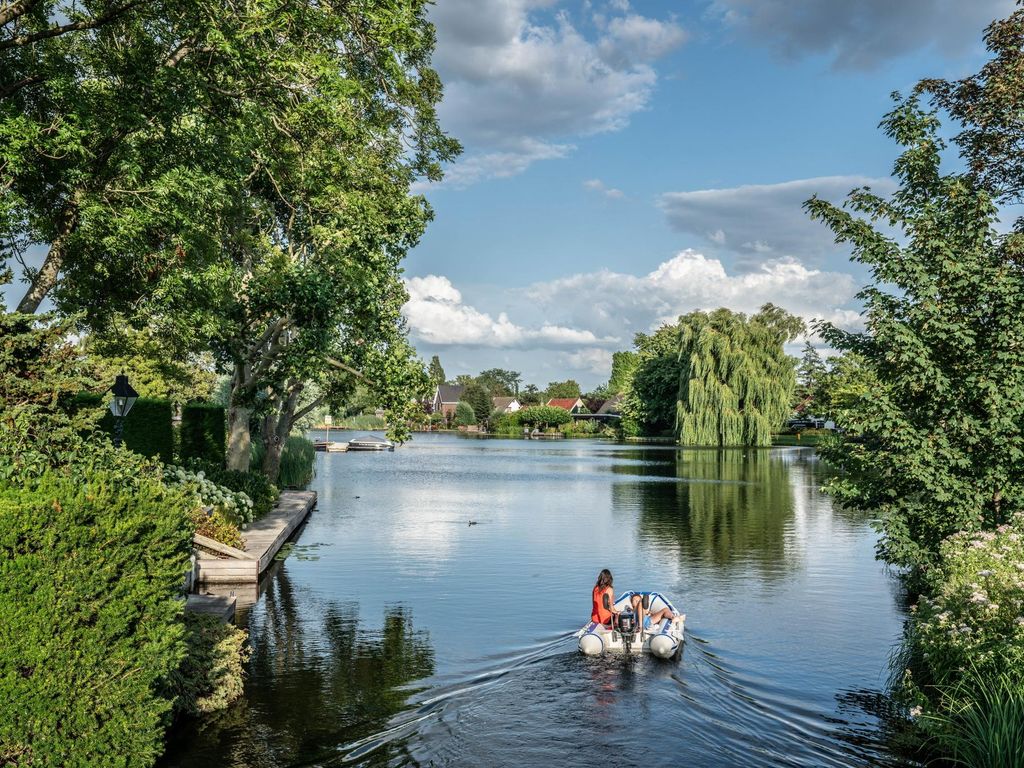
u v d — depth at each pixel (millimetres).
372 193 23766
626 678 10109
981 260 12141
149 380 44438
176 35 14609
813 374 105062
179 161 15250
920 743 8102
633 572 17547
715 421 68312
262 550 17438
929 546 13195
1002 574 9297
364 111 18469
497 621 13070
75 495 5984
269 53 13406
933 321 11930
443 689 9602
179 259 15320
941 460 12344
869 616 13609
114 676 5906
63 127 12594
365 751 7770
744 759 7730
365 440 78750
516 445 87062
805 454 64750
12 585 5320
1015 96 13359
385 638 11953
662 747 8008
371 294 23641
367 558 19094
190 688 8586
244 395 24266
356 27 14578
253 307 22656
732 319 70312
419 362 24531
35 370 8516
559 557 19375
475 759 7660
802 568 18078
